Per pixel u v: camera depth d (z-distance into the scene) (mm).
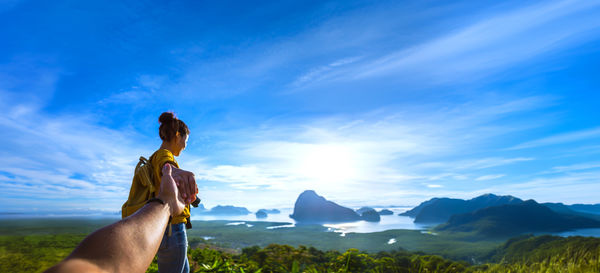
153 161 1904
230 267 4215
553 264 4363
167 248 1938
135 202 1750
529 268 4492
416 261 4168
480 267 4574
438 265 4211
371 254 4285
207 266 4023
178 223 1986
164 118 2236
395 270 3998
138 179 1826
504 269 4547
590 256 4070
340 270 3945
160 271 2006
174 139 2232
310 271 4137
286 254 4617
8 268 2734
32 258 3049
